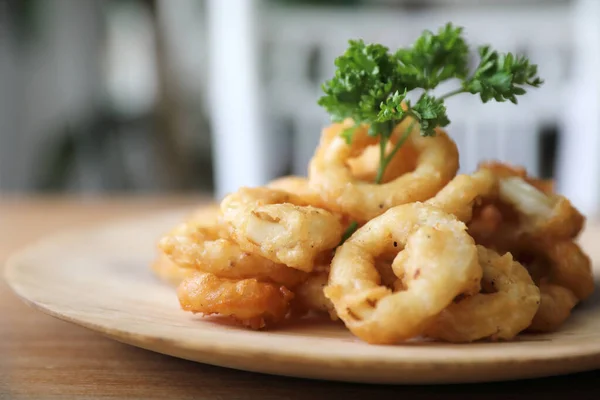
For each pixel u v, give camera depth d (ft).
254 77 3.63
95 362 1.07
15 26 4.07
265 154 3.69
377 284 1.04
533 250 1.23
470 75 1.33
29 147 4.22
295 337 1.02
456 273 0.99
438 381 0.92
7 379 1.02
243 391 0.99
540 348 0.93
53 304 1.08
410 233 1.05
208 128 4.09
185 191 4.09
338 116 1.16
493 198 1.20
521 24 3.43
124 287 1.27
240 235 1.10
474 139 3.43
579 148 3.45
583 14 3.38
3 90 4.18
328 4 3.63
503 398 0.97
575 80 3.44
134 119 4.16
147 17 4.03
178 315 1.12
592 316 1.18
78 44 4.21
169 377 1.02
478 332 1.01
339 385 1.00
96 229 1.69
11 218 2.19
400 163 1.23
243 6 3.58
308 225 1.08
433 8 3.56
